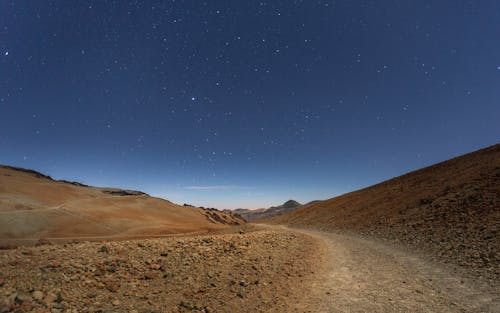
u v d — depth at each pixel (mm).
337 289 9969
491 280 10867
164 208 142125
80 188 145875
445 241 18734
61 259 8508
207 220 159000
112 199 132875
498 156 39250
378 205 44719
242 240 16703
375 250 19109
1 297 5711
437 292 9805
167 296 7465
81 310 5926
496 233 17125
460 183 33938
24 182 116562
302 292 9359
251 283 9469
